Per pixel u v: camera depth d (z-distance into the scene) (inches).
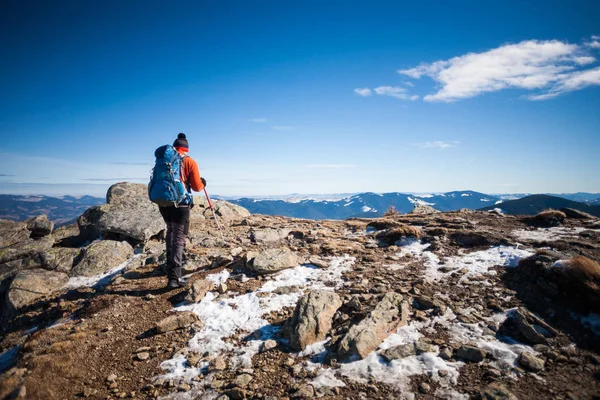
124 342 233.3
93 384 193.6
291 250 378.3
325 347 209.2
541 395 159.9
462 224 415.2
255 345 219.0
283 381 184.7
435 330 217.6
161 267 346.6
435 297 254.5
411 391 170.1
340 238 420.2
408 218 495.5
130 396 182.9
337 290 277.7
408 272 303.7
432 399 164.2
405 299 250.2
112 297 293.9
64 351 221.5
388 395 168.9
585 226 374.9
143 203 542.9
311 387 176.7
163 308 274.1
